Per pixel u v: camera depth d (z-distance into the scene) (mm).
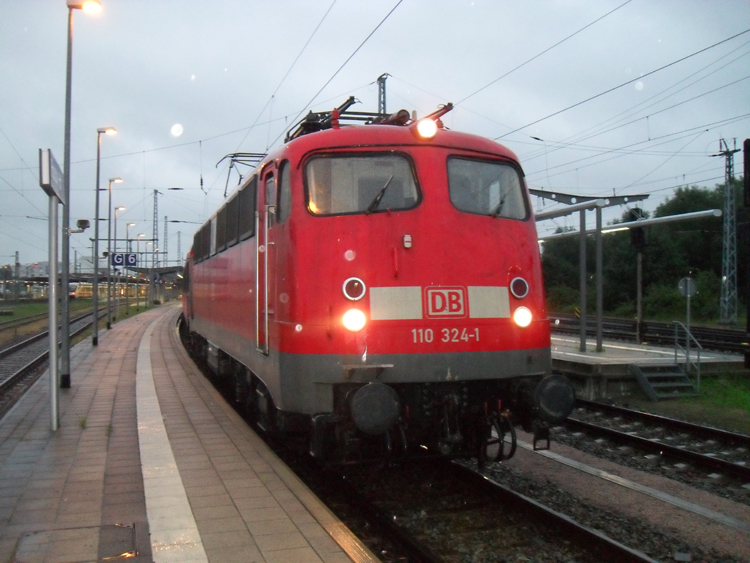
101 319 42000
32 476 6836
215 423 9594
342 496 7207
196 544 4941
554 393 6273
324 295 6246
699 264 41844
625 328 27141
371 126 7000
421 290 6332
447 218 6609
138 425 9422
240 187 9641
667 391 13742
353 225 6418
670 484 7824
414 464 8047
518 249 6867
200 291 15250
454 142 6984
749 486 7773
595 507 6789
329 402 6168
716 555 5645
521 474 7910
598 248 16188
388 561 5477
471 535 6008
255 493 6199
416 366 6156
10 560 4648
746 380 14797
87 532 5184
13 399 12812
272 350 6934
